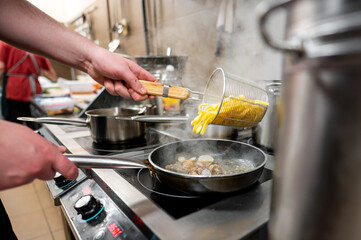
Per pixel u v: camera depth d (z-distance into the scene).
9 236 0.78
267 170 0.63
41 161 0.37
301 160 0.24
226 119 0.66
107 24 2.48
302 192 0.25
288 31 0.24
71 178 0.42
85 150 0.84
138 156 0.78
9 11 0.64
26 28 0.68
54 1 3.30
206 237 0.36
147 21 1.82
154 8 1.71
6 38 0.68
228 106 0.63
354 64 0.19
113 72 0.72
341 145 0.21
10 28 0.66
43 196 1.71
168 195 0.50
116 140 0.88
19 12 0.66
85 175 0.67
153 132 1.09
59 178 0.64
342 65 0.20
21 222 1.42
